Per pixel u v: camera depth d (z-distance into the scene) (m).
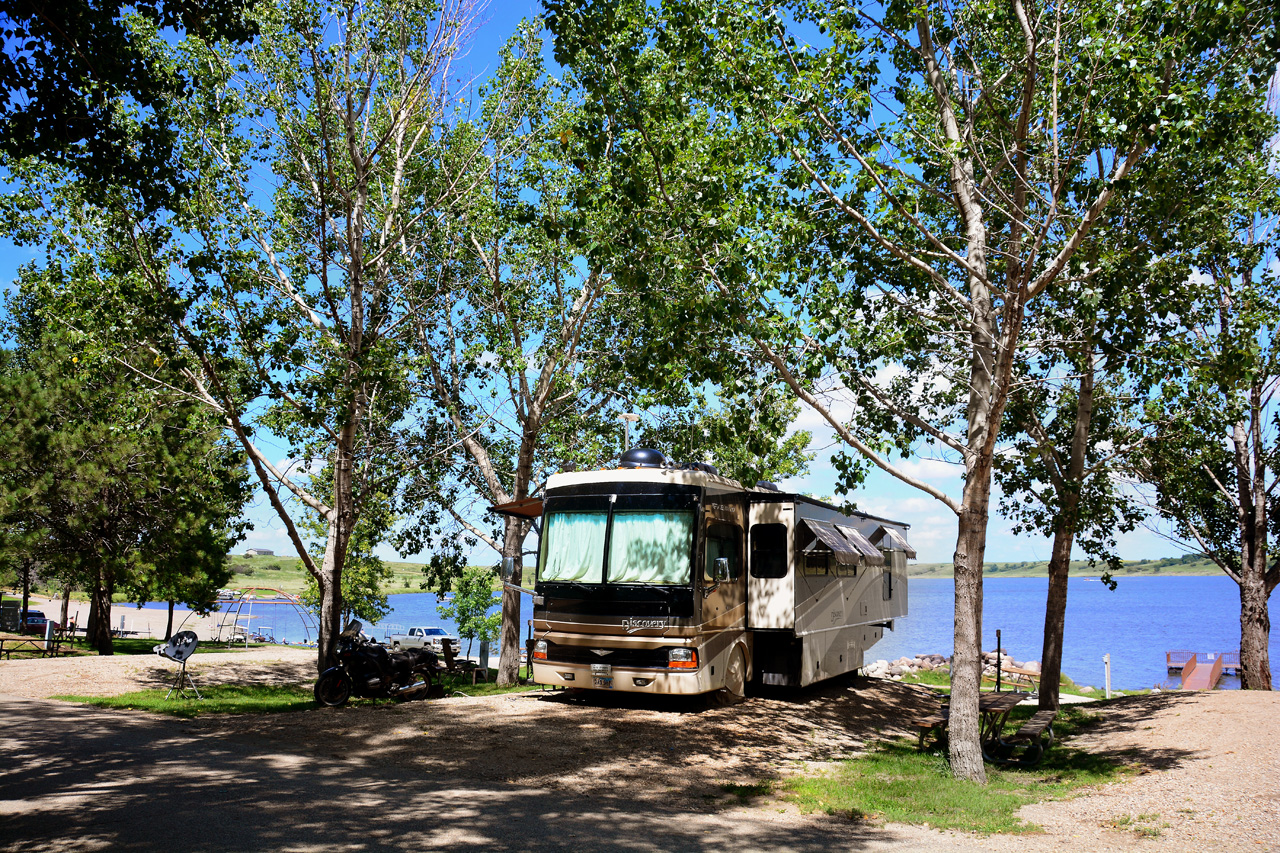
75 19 8.34
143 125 9.66
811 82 10.02
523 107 18.47
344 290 17.19
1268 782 8.64
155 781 8.02
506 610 19.55
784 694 16.33
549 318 19.80
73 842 5.96
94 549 23.47
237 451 14.74
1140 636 82.38
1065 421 16.64
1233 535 20.11
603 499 13.55
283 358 13.62
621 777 9.22
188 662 21.22
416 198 18.53
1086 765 10.78
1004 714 12.27
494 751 10.17
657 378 11.52
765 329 10.38
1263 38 8.86
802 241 10.88
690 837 6.95
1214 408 14.73
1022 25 10.75
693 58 10.42
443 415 19.73
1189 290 11.08
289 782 8.18
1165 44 8.70
